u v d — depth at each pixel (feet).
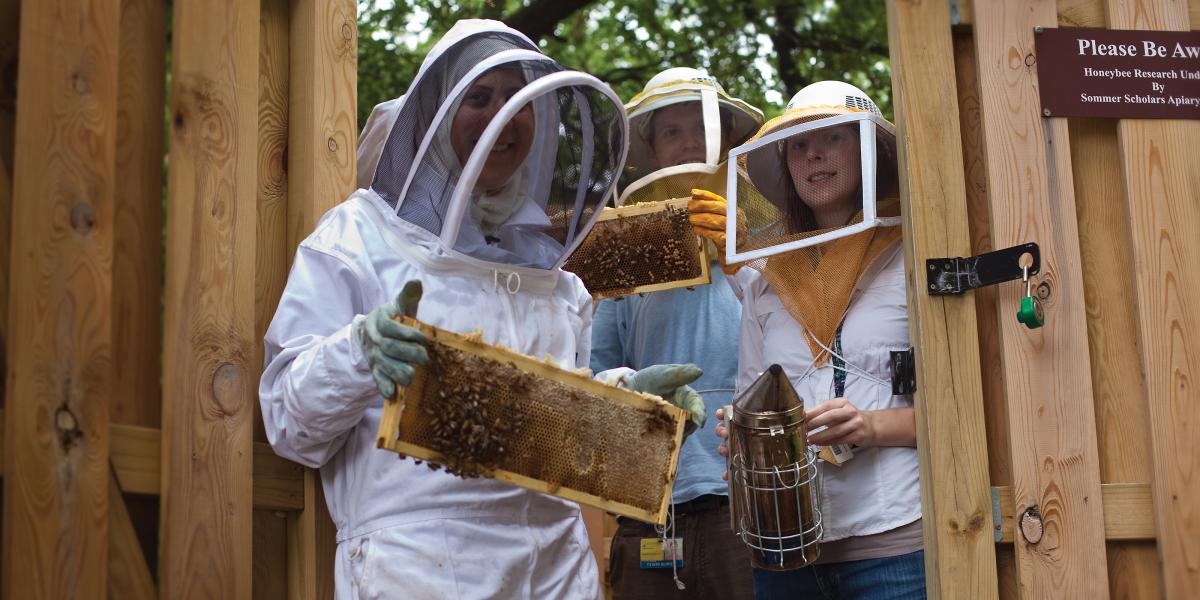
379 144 9.87
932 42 10.56
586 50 29.07
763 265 10.64
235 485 8.89
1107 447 10.26
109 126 8.52
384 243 8.70
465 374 7.50
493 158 8.65
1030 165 10.43
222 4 9.46
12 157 8.74
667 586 11.94
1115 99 10.66
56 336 8.07
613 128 9.13
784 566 9.26
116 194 8.95
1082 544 9.92
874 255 10.48
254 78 9.59
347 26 10.35
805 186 10.37
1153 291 10.37
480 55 8.63
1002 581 10.01
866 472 10.02
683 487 11.75
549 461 7.82
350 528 8.44
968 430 9.91
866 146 10.19
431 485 8.23
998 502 9.94
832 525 9.92
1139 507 10.14
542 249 9.06
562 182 9.10
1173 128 10.69
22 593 7.72
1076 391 10.12
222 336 9.04
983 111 10.49
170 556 8.50
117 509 8.44
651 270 11.89
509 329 8.72
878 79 29.14
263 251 9.80
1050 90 10.57
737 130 13.42
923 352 9.98
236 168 9.34
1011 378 10.09
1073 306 10.23
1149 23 10.84
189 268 8.93
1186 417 10.19
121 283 8.91
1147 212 10.50
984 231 10.52
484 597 8.11
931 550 9.75
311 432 8.14
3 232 8.43
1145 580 10.15
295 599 9.31
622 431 8.05
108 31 8.61
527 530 8.49
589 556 9.12
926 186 10.28
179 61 9.12
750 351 11.04
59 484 7.95
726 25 28.71
